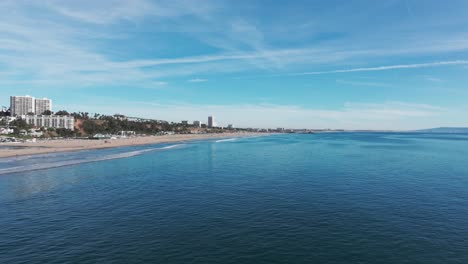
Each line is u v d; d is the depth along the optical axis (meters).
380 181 39.69
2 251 18.61
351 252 18.09
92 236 20.91
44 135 181.50
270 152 87.38
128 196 32.28
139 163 61.34
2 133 176.12
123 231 21.81
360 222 23.33
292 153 83.25
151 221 23.98
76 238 20.59
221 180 41.31
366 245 19.06
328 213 25.69
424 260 17.06
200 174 46.69
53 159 68.94
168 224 23.22
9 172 48.91
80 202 29.84
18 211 26.81
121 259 17.42
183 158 71.31
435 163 58.38
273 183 38.91
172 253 18.14
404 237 20.30
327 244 19.27
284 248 18.73
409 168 51.62
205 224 23.16
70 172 49.06
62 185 38.22
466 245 18.97
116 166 56.56
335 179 41.38
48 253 18.30
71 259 17.48
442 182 38.81
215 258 17.48
